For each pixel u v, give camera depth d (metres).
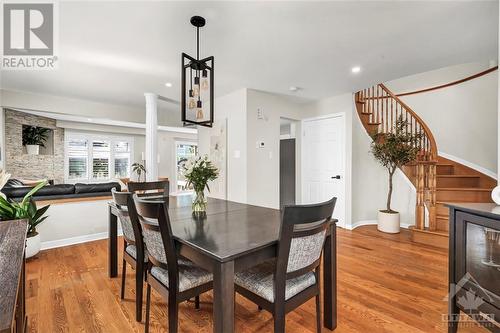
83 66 3.18
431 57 2.93
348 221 4.38
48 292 2.24
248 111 4.14
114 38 2.48
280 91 4.27
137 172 7.53
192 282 1.51
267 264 1.63
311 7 2.01
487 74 4.17
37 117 6.40
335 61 3.04
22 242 1.05
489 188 3.80
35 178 6.36
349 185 4.38
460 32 2.39
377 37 2.48
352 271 2.66
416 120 4.13
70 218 3.43
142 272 1.83
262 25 2.26
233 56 2.90
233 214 1.98
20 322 1.30
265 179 4.38
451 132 4.52
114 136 8.32
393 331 1.73
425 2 1.95
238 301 2.13
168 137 8.98
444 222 3.56
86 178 7.76
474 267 1.46
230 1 1.93
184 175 2.09
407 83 5.02
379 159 4.20
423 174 3.69
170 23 2.23
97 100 4.87
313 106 4.95
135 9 2.03
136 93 4.39
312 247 1.42
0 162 4.24
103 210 3.69
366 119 4.69
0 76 3.52
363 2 1.95
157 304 2.07
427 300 2.11
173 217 1.88
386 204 4.56
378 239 3.75
